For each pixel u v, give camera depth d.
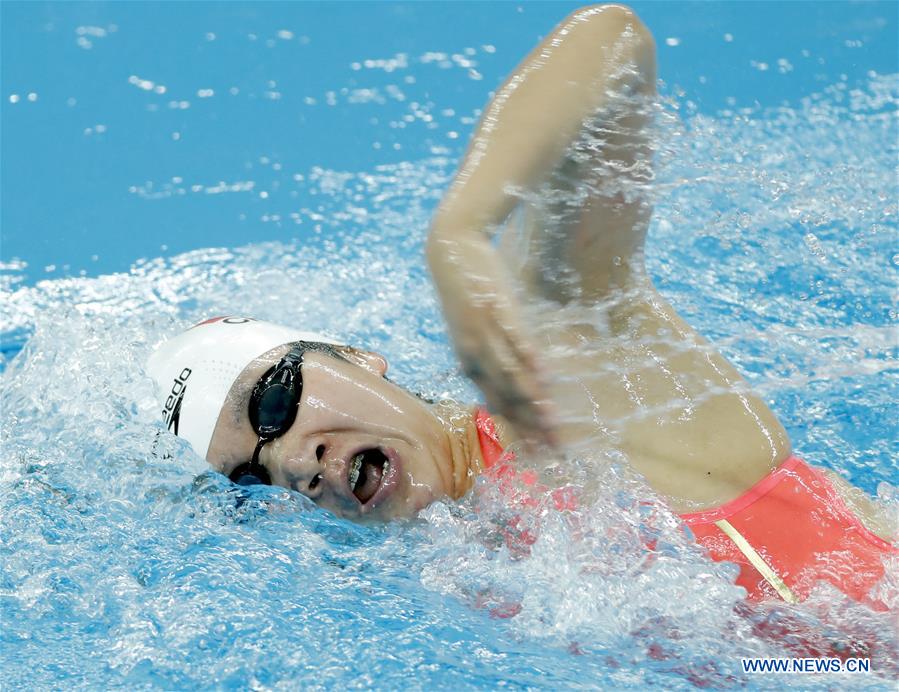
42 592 6.61
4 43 16.61
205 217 13.01
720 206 10.36
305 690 5.76
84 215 13.16
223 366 7.20
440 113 14.80
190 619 6.28
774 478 6.54
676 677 5.86
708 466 6.53
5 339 10.89
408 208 12.98
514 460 6.88
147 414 7.43
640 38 5.96
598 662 6.00
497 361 4.94
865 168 11.64
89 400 8.37
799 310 10.23
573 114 5.50
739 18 15.76
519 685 5.78
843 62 14.58
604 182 6.14
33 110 15.22
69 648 6.17
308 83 15.58
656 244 11.20
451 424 7.29
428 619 6.36
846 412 9.02
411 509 6.91
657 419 6.61
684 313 10.23
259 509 7.22
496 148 5.30
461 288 4.91
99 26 17.02
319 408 6.95
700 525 6.38
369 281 11.65
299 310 11.16
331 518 7.05
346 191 13.36
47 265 12.23
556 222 6.16
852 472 8.35
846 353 9.70
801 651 5.99
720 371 6.90
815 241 10.10
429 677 5.83
